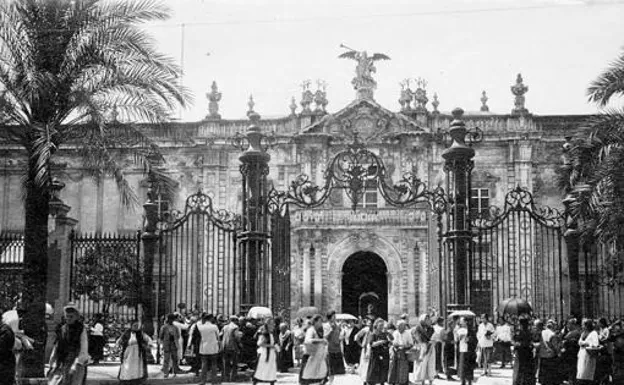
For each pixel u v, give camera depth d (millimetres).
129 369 17703
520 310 26250
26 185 20469
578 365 18547
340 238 48094
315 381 18781
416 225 47031
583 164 19672
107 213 48312
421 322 20812
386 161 48375
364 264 49219
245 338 23625
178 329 22578
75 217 48250
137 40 19969
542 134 47562
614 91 19219
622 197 18875
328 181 25188
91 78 20141
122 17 20078
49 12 19453
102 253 29656
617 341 17344
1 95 19047
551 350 19453
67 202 48438
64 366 15484
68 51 19875
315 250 48125
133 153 21078
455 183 22781
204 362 20266
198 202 25750
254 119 25359
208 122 49469
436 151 48031
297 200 25625
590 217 20828
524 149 47312
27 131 19547
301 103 49969
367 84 49094
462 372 20875
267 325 19609
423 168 47906
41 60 19453
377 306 49250
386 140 48469
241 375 22609
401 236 47719
